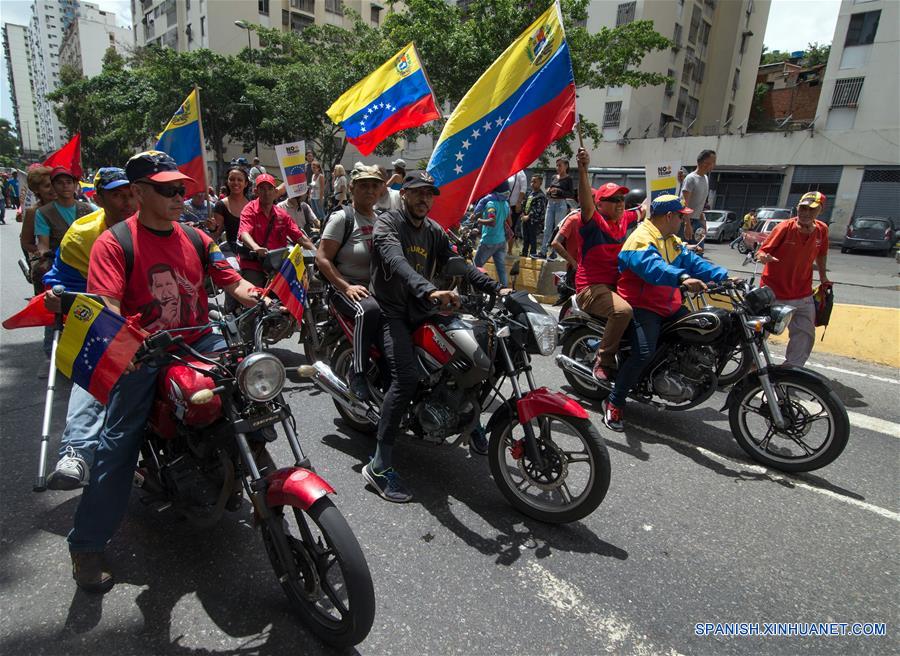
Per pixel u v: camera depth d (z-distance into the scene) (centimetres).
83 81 3691
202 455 242
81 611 230
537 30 440
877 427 464
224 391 227
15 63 18188
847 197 2514
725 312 396
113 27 8512
